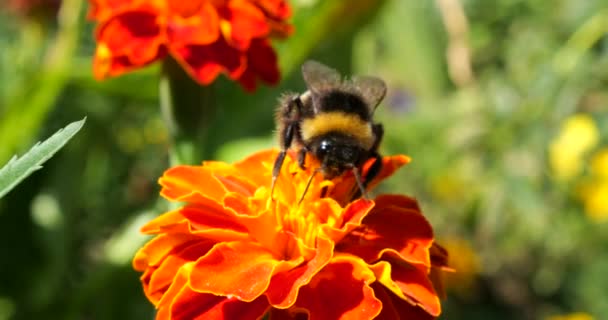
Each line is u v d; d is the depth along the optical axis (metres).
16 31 0.40
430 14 0.44
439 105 0.44
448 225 0.43
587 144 0.39
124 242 0.34
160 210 0.34
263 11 0.30
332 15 0.35
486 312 0.43
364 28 0.36
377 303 0.24
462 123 0.41
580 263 0.42
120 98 0.36
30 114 0.34
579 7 0.41
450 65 0.43
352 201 0.25
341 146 0.25
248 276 0.24
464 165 0.42
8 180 0.23
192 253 0.25
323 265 0.24
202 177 0.25
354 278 0.24
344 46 0.37
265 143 0.35
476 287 0.43
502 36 0.42
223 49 0.29
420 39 0.45
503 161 0.40
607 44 0.40
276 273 0.24
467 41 0.42
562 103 0.39
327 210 0.25
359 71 0.41
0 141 0.34
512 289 0.44
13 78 0.36
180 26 0.29
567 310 0.42
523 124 0.40
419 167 0.42
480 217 0.42
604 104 0.42
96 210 0.37
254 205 0.25
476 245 0.44
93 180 0.37
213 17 0.29
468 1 0.43
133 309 0.35
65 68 0.34
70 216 0.36
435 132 0.42
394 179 0.43
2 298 0.34
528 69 0.41
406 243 0.25
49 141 0.23
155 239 0.25
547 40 0.41
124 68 0.29
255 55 0.30
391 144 0.42
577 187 0.40
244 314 0.24
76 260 0.36
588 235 0.41
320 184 0.25
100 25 0.29
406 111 0.45
